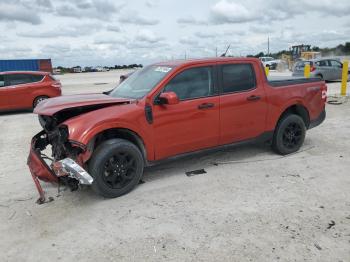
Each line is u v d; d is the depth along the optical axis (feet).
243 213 13.30
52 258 11.07
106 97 16.43
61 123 14.79
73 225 13.05
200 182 16.61
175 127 16.24
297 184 15.90
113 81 109.19
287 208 13.56
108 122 14.46
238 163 19.11
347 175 16.80
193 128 16.72
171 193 15.47
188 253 10.93
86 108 15.30
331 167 17.98
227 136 17.92
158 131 15.85
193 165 19.06
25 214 14.08
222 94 17.54
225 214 13.29
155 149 15.96
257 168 18.21
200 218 13.09
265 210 13.46
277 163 18.90
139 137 15.53
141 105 15.47
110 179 14.96
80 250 11.42
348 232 11.75
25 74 44.01
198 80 16.94
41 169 15.03
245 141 18.75
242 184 16.14
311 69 66.59
